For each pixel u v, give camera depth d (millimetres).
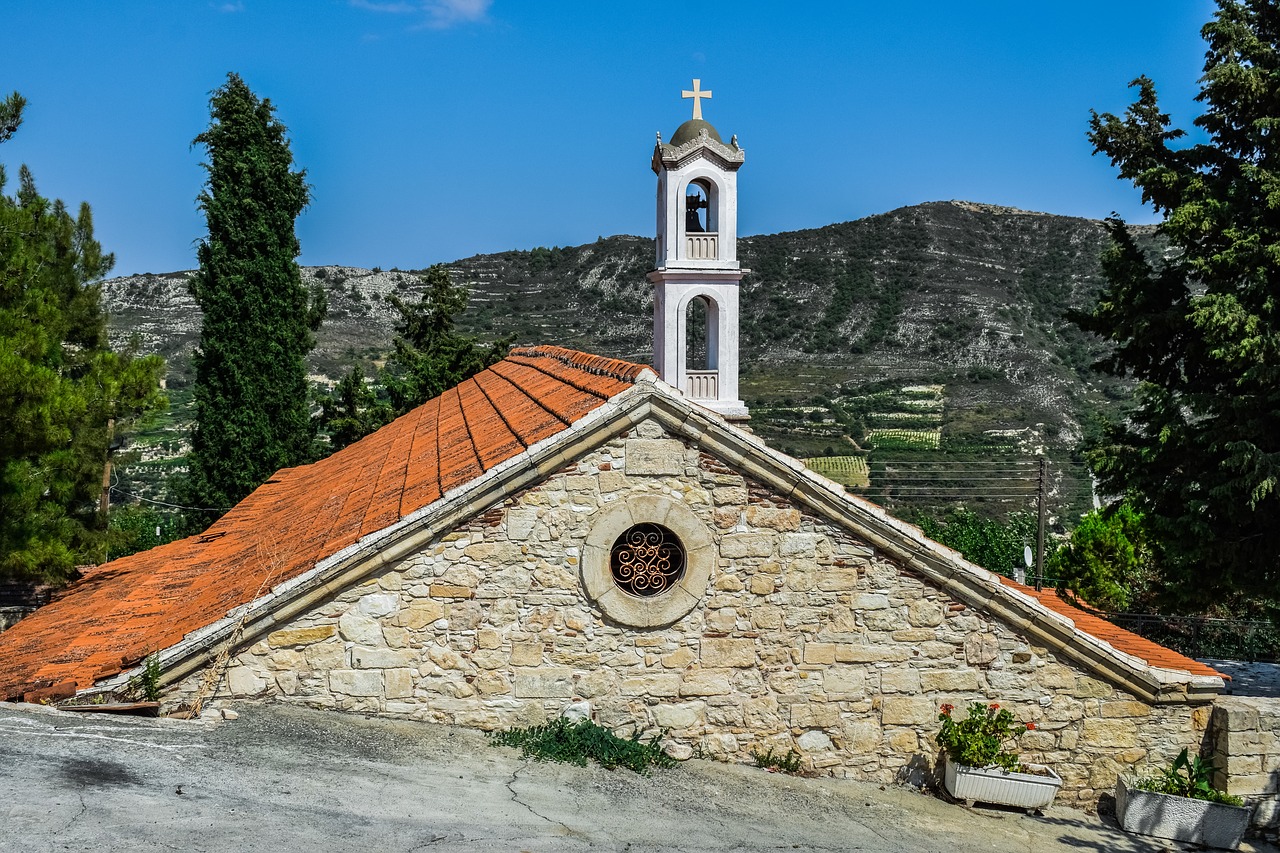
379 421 38438
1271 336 16859
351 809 8008
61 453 18500
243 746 8984
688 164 25188
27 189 22547
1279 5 18438
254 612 9727
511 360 23750
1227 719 10883
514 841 7898
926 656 10727
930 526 33156
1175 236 18031
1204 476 18031
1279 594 18156
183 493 32281
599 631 10328
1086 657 10828
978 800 10562
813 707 10656
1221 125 18594
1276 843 10938
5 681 10664
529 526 10188
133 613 12758
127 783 7770
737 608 10508
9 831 6586
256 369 31875
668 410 10203
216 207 31594
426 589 10086
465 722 10188
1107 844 10234
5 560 17422
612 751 10055
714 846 8562
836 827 9469
